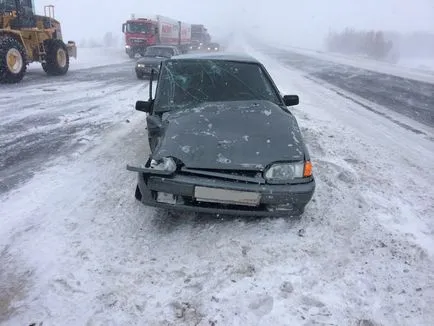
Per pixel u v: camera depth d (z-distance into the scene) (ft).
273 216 10.08
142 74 45.60
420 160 17.11
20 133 20.11
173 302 7.86
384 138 20.66
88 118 23.90
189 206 9.86
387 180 14.42
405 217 11.56
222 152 9.84
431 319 7.53
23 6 40.06
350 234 10.46
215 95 13.23
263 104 12.69
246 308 7.72
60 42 47.26
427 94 37.83
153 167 9.83
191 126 10.91
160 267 8.97
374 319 7.49
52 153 16.90
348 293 8.18
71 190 13.00
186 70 14.10
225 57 14.94
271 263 9.13
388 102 32.55
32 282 8.46
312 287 8.34
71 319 7.45
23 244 9.86
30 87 36.63
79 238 10.13
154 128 11.84
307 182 9.81
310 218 11.18
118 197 12.44
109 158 16.17
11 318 7.48
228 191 9.36
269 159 9.68
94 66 64.03
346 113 27.20
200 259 9.27
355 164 16.05
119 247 9.75
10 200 12.28
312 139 19.36
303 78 49.19
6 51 36.11
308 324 7.32
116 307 7.73
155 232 10.42
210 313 7.59
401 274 8.86
